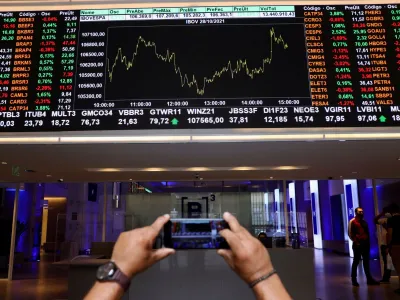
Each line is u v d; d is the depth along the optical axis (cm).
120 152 391
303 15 304
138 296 425
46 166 499
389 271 671
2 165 488
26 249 1069
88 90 290
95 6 308
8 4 306
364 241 647
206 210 650
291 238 602
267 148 377
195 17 305
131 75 293
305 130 281
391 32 301
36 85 292
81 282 405
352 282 650
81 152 388
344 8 306
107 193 859
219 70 293
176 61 296
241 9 306
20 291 633
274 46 298
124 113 285
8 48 300
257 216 623
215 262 430
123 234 65
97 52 298
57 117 286
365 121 282
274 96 287
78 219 918
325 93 288
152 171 607
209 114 284
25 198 1043
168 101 287
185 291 425
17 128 283
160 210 712
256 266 60
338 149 387
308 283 420
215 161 468
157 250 64
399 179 778
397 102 286
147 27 303
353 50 297
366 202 1033
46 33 303
